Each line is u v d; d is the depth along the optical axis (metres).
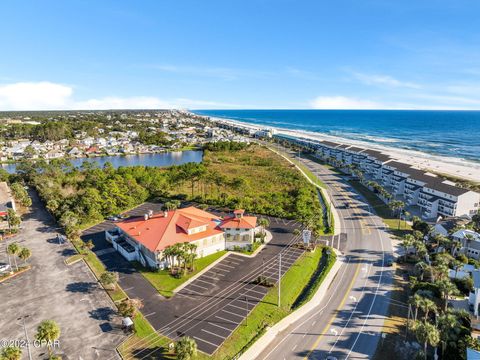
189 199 133.88
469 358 47.16
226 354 53.12
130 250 85.69
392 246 95.88
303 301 68.06
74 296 68.38
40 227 106.25
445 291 62.41
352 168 195.12
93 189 119.12
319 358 52.84
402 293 71.62
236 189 143.12
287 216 114.81
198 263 82.69
